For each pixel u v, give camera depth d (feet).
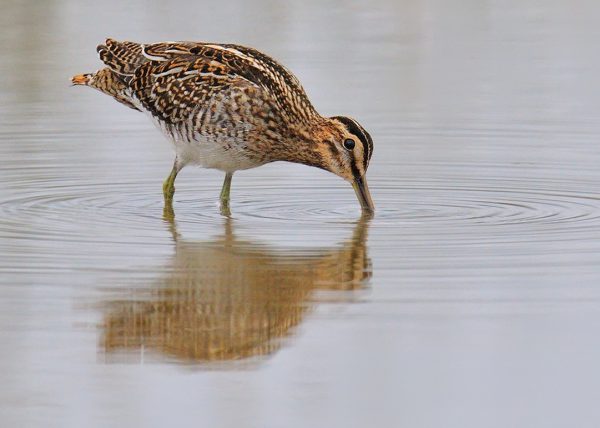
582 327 34.50
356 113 65.57
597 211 48.39
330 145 50.37
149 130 63.72
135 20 81.61
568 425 28.99
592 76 73.26
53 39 77.82
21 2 85.97
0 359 32.68
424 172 56.03
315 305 36.55
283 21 84.69
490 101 68.49
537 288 37.83
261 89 50.34
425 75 73.15
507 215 47.98
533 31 83.87
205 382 31.40
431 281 38.60
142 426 28.99
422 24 85.71
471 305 36.32
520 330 34.32
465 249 42.42
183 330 34.68
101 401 30.30
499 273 39.37
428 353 32.91
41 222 46.39
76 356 32.94
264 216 48.57
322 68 73.82
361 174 49.85
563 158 58.03
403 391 30.71
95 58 73.92
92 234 44.70
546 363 32.24
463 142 61.16
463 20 87.25
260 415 29.48
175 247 42.96
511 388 30.83
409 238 44.24
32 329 34.63
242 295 37.42
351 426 28.94
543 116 65.62
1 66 73.15
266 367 32.24
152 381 31.50
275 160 51.90
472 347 33.22
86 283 38.40
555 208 49.14
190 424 29.04
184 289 37.91
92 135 62.28
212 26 80.74
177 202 51.06
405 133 62.69
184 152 51.52
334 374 31.76
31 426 28.99
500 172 55.72
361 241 43.80
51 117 65.46
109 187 53.06
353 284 38.40
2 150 58.80
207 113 50.21
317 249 42.73
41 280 38.63
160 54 52.11
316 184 54.90
